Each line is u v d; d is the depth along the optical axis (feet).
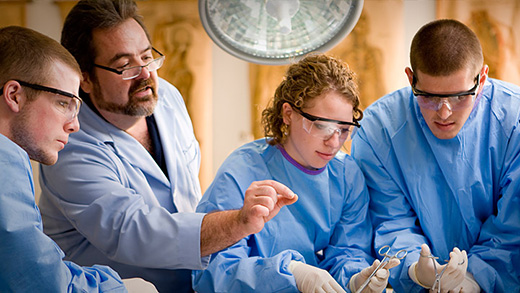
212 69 11.82
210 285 4.98
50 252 3.50
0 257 3.34
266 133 5.61
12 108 3.93
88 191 5.24
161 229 4.93
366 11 11.13
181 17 11.45
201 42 11.48
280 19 4.29
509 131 5.74
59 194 5.39
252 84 11.66
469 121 5.74
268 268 4.84
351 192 5.77
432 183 5.83
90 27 5.29
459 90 5.14
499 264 5.45
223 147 12.00
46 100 4.02
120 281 4.23
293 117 5.20
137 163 5.78
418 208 5.85
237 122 11.89
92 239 5.17
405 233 5.76
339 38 4.49
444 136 5.56
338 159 5.76
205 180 11.61
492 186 5.85
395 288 5.40
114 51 5.28
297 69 5.18
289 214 5.49
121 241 4.98
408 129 5.95
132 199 5.17
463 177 5.73
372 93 11.22
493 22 10.85
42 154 4.09
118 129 5.79
